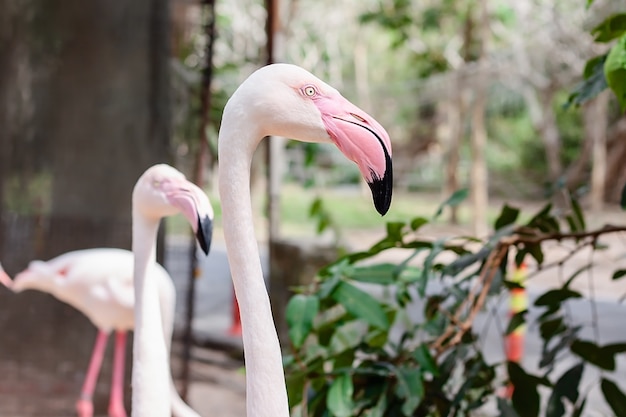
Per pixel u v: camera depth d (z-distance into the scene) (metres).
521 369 3.13
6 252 5.30
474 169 18.59
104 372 5.64
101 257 5.22
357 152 1.86
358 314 2.97
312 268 6.94
